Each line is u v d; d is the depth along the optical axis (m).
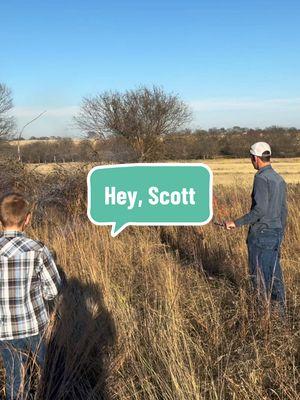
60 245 6.56
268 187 4.94
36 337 3.40
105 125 28.45
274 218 4.98
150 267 6.21
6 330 3.27
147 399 3.50
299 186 15.34
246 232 8.09
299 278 5.91
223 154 59.03
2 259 3.26
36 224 8.59
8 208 3.33
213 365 3.81
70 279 5.49
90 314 4.37
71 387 3.70
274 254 4.98
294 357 3.93
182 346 4.04
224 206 9.70
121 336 4.21
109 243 7.04
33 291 3.32
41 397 3.49
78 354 3.88
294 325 4.49
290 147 61.78
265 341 4.09
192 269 6.38
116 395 3.59
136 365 3.77
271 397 3.55
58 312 4.04
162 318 4.40
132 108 28.89
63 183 9.83
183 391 3.39
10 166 9.80
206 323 4.48
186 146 32.22
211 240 7.91
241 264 6.36
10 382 3.39
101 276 5.35
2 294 3.25
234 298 5.17
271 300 4.80
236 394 3.40
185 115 30.52
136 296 5.39
